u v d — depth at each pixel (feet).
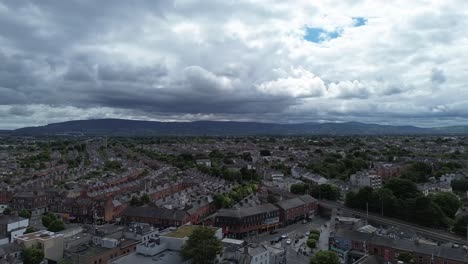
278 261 432.25
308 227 652.07
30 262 404.98
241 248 415.85
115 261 359.87
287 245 530.27
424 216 602.85
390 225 609.01
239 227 581.53
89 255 413.18
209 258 366.02
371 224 631.56
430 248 428.56
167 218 614.34
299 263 452.76
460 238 526.16
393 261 390.01
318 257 395.96
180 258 369.09
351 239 472.85
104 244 444.14
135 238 478.18
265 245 481.46
